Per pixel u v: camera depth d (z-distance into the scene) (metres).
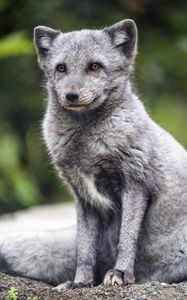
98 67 11.46
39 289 10.51
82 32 11.85
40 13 22.58
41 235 11.85
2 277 10.90
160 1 23.31
